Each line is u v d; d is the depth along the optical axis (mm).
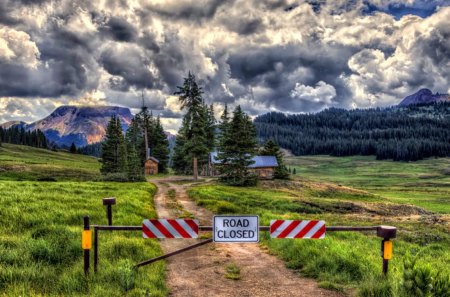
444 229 27516
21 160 104312
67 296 6859
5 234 11281
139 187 39625
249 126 84562
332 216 32219
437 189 117500
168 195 36875
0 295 6695
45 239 10266
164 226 8305
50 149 191125
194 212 23547
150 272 8828
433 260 14000
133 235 12734
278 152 87062
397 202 64875
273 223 8344
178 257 11242
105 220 15266
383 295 7219
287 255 11086
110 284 7609
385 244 8070
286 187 66375
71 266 8742
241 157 62375
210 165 89438
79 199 20594
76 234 11148
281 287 8414
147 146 95062
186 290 8156
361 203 49375
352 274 9031
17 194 19906
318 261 9766
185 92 65688
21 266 8188
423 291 6996
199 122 65812
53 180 65688
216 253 11820
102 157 78750
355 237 16609
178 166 94875
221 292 8039
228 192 43406
